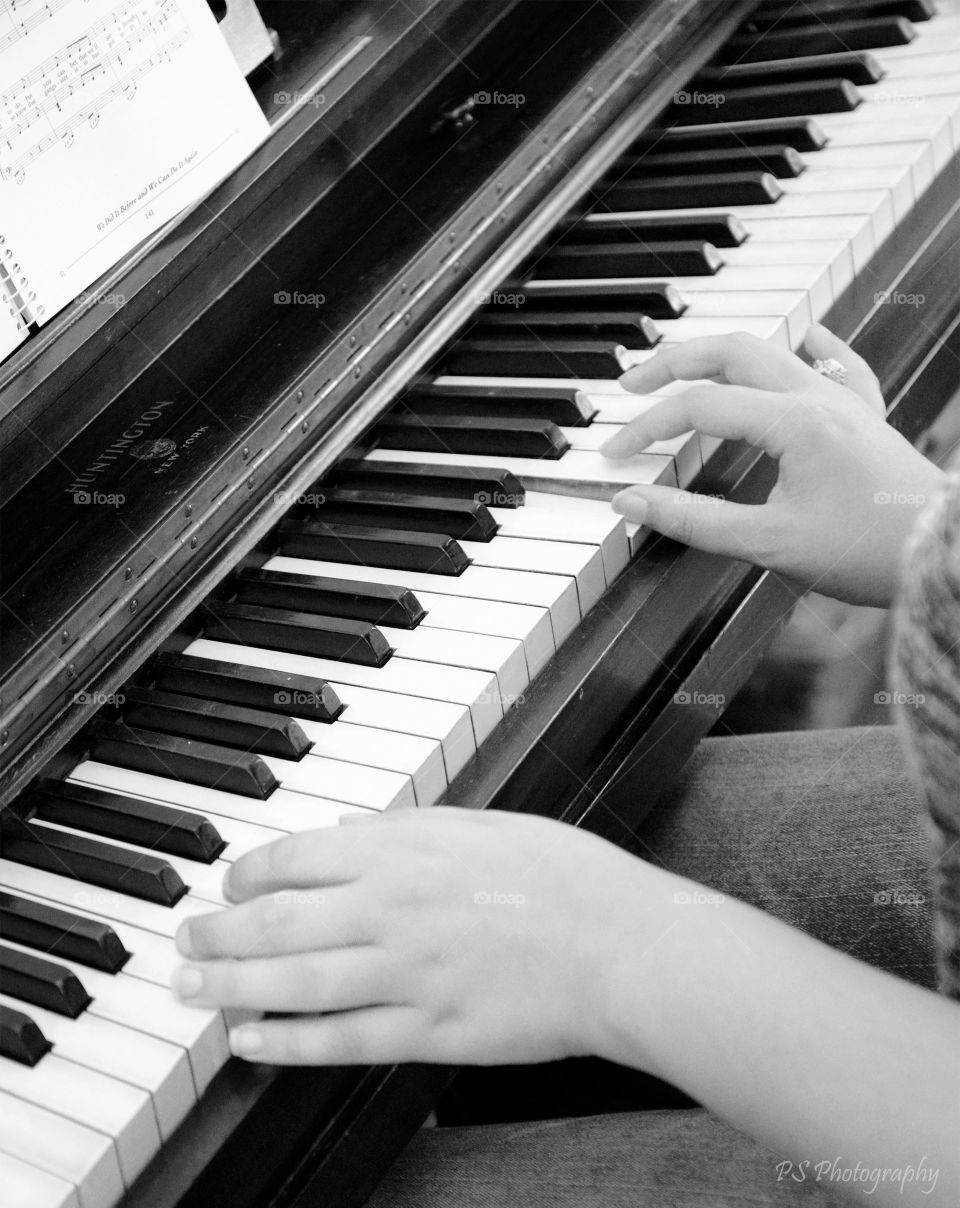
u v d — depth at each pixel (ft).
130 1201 2.50
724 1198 2.70
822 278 4.16
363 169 4.15
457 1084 4.18
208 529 3.55
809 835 3.90
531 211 4.46
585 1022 2.48
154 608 3.44
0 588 3.34
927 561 1.96
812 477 3.45
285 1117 2.70
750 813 4.03
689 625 3.72
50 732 3.21
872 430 3.49
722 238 4.44
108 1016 2.66
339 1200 2.82
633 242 4.55
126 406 3.59
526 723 3.29
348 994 2.55
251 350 3.90
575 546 3.54
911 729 2.06
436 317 4.19
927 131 4.61
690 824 4.03
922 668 1.97
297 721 3.19
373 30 4.15
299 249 4.00
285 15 4.28
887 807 3.93
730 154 4.69
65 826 3.13
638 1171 2.84
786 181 4.65
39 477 3.41
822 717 6.02
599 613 3.53
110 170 3.45
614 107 4.71
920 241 4.62
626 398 4.02
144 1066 2.56
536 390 4.00
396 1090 2.91
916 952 3.48
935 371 4.66
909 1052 2.22
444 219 4.24
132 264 3.55
